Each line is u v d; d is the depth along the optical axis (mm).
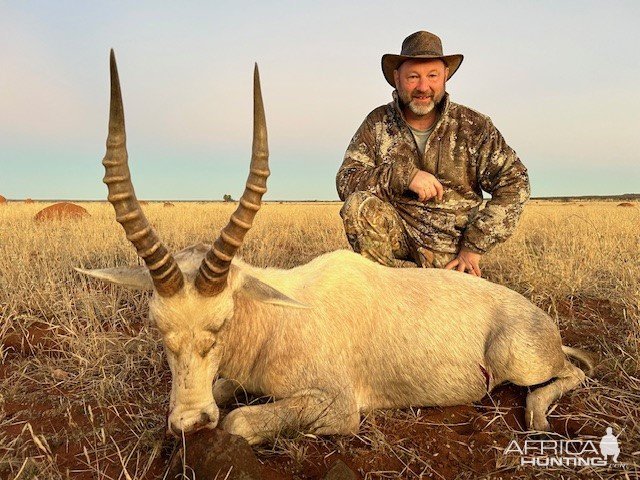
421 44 5281
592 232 11188
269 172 2787
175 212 19750
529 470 3076
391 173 5332
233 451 2736
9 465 2990
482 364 3900
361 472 3049
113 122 2607
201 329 2900
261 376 3559
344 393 3533
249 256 8320
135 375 4211
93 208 25156
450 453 3256
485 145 5469
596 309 5777
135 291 6137
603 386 3941
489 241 5297
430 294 4055
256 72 2703
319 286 3826
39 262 7762
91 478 2920
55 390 3971
